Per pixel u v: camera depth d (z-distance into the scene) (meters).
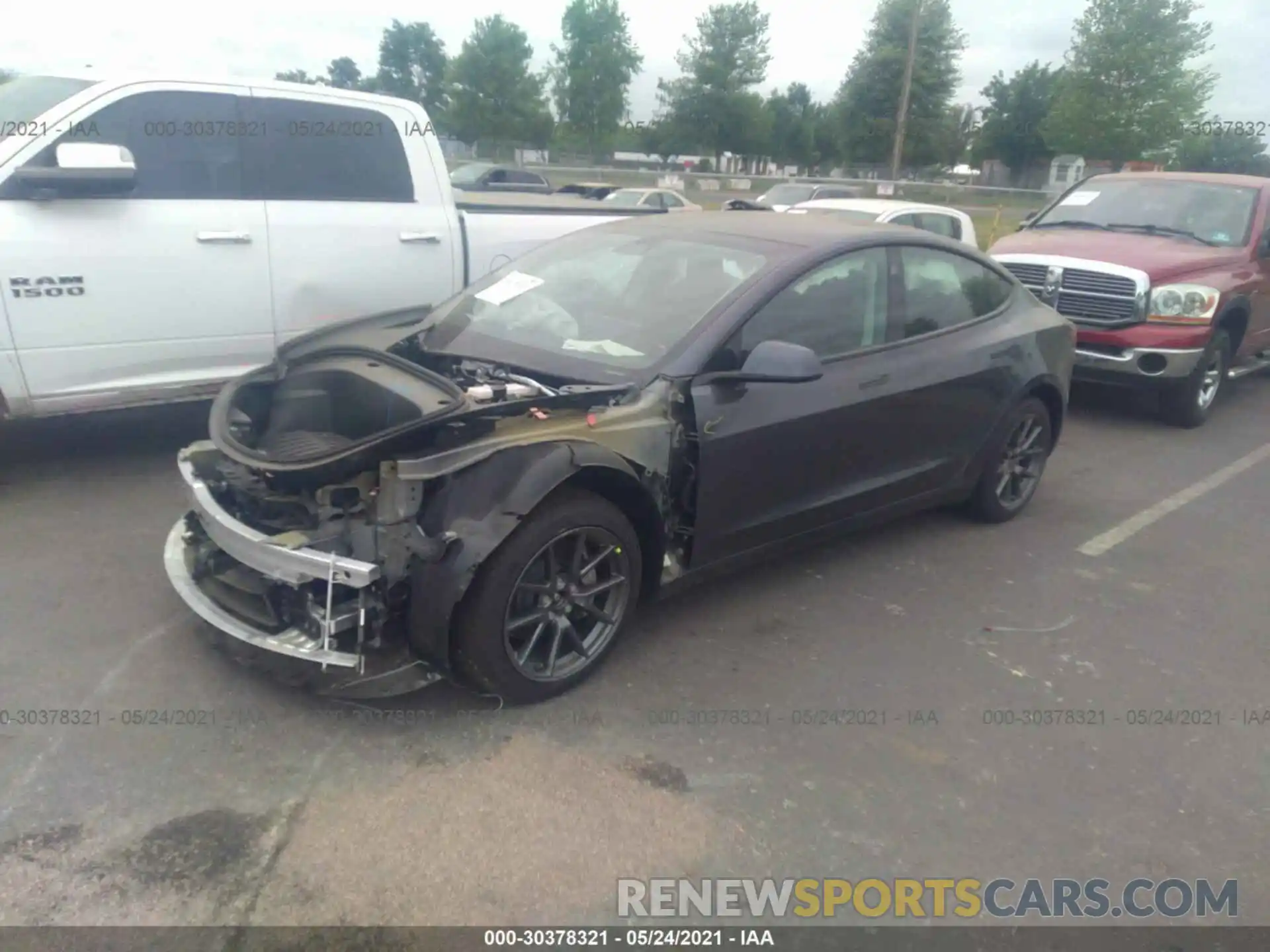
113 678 3.50
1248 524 5.90
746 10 40.69
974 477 5.24
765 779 3.23
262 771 3.09
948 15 38.31
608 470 3.43
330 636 3.14
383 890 2.68
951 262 5.02
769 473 4.05
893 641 4.19
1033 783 3.32
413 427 3.18
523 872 2.78
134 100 4.93
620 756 3.28
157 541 4.58
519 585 3.34
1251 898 2.87
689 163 43.69
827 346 4.27
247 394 3.98
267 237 5.34
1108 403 8.95
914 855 2.96
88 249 4.79
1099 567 5.12
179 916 2.54
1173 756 3.51
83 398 4.99
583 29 39.44
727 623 4.22
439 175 6.08
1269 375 10.79
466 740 3.30
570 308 4.29
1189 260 7.84
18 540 4.51
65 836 2.77
